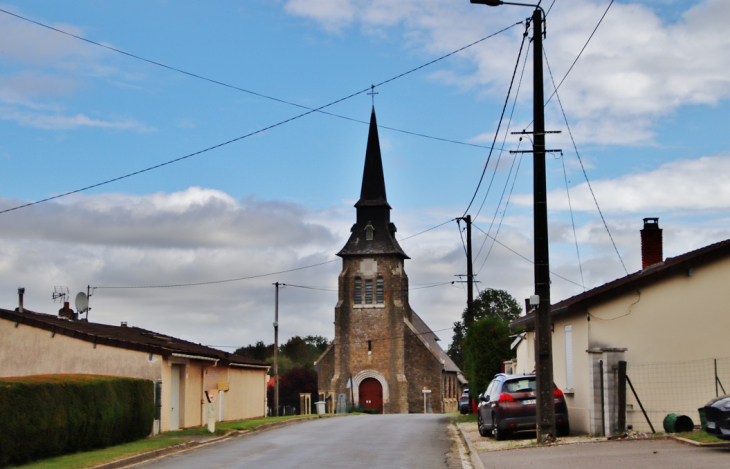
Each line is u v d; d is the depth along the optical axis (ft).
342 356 256.11
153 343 97.86
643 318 70.49
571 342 76.79
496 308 340.18
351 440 82.02
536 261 67.05
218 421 116.67
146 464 60.03
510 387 73.46
